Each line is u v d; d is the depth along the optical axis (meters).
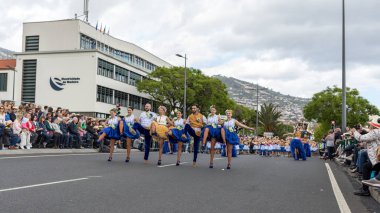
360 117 77.81
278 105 102.81
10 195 7.43
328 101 79.12
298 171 15.20
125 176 10.95
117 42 66.69
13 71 56.66
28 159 15.07
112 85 59.06
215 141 15.24
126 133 15.90
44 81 55.56
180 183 10.06
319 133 101.56
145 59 74.88
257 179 11.70
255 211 7.00
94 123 27.69
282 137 97.25
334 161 24.92
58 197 7.45
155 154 24.20
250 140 47.66
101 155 19.72
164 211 6.65
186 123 15.48
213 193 8.71
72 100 54.56
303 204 7.92
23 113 21.47
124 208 6.75
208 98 67.19
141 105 69.19
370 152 10.09
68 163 14.06
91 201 7.21
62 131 23.70
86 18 62.50
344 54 28.19
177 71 66.00
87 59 54.34
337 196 9.14
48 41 57.28
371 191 9.56
